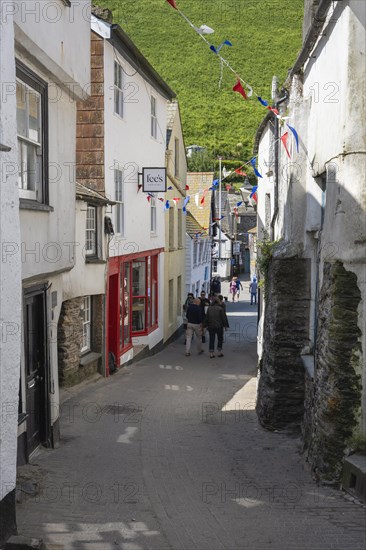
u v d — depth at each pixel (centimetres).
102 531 604
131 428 1070
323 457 755
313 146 964
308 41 922
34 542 545
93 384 1449
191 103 6388
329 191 804
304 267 1063
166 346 2280
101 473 804
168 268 2325
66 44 855
